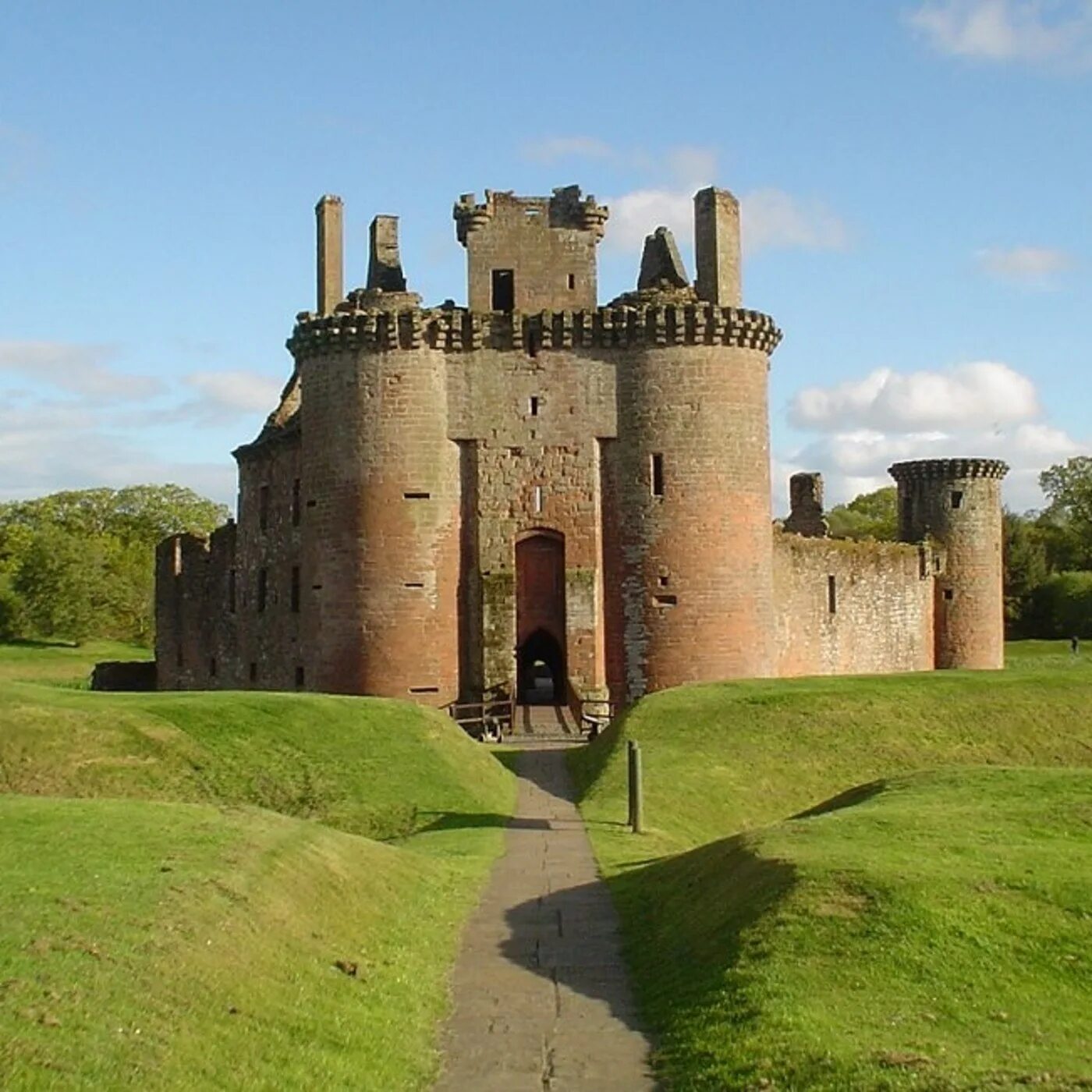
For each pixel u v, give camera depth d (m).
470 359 58.28
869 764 43.03
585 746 49.09
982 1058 14.46
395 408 57.41
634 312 57.78
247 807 27.11
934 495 88.62
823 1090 14.07
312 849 23.22
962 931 18.20
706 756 42.34
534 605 59.25
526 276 60.69
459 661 57.84
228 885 19.34
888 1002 16.31
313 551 58.81
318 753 39.44
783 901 19.59
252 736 39.72
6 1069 12.30
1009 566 138.12
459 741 43.25
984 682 50.66
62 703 40.62
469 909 23.64
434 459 57.66
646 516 57.59
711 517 57.53
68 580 134.00
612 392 58.25
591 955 20.77
